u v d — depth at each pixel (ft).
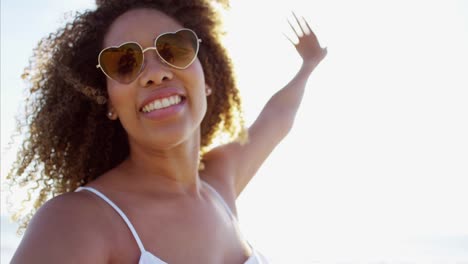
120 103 3.30
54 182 3.62
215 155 4.09
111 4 3.50
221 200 3.78
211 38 4.03
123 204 3.13
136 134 3.32
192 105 3.37
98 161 3.63
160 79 3.26
